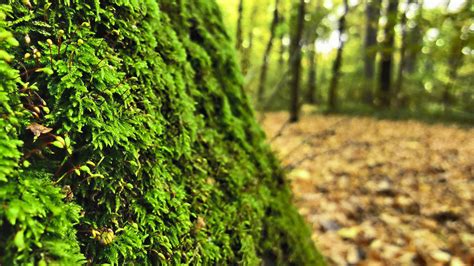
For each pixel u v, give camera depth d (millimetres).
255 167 2381
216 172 1938
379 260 4109
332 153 8422
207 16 2449
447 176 6574
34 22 1224
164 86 1685
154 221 1414
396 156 8062
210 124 2104
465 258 4098
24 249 972
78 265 1083
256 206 2092
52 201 1096
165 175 1529
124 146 1328
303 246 2596
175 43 1869
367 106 16688
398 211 5340
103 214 1295
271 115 14633
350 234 4613
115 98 1387
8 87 1056
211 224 1718
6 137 1021
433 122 13445
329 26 14883
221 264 1681
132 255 1289
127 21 1527
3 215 967
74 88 1235
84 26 1342
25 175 1084
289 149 8672
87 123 1245
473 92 15922
